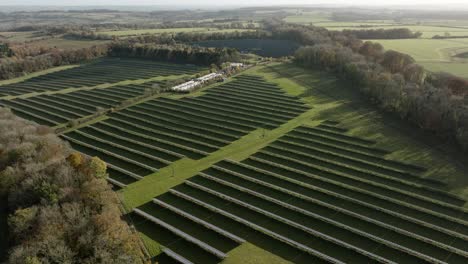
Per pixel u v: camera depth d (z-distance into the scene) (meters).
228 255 67.44
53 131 124.38
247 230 74.50
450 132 116.38
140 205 83.00
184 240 71.38
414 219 79.00
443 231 75.31
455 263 66.75
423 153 110.62
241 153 110.75
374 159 107.12
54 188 71.62
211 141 119.62
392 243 71.38
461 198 87.06
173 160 106.31
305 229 74.81
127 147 115.88
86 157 100.69
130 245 61.19
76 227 61.59
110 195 75.12
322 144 116.81
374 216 80.19
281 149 113.19
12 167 81.19
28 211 65.12
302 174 97.75
